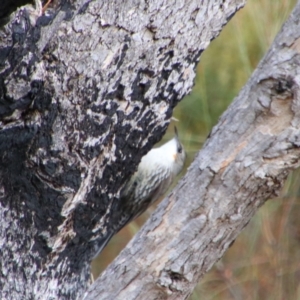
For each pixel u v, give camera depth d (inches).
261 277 329.7
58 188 167.8
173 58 173.9
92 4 162.2
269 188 145.5
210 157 148.1
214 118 315.9
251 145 143.6
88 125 167.2
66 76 161.9
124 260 156.7
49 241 173.3
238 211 148.6
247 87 146.8
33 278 174.4
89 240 183.3
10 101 158.4
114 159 175.0
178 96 180.1
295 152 140.7
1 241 168.2
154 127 179.0
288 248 326.6
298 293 327.0
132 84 169.9
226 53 315.3
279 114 140.6
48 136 163.3
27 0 149.5
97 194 176.1
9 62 156.8
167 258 152.8
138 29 166.9
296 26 140.7
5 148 162.1
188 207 151.1
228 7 179.9
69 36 161.0
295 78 137.9
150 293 155.3
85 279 191.3
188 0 171.2
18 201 168.1
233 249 339.9
